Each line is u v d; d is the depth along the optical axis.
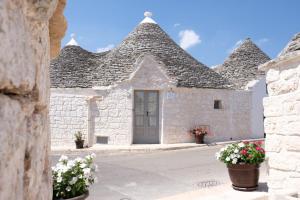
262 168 10.04
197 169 10.54
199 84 17.97
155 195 7.38
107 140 16.66
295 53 4.80
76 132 16.80
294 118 4.95
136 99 16.94
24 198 1.42
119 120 16.62
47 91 1.94
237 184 6.94
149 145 16.30
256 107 20.16
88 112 16.84
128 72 17.11
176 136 17.05
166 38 20.36
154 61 16.89
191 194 6.93
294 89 4.97
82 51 20.69
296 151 4.93
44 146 1.83
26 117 1.46
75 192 4.79
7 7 1.16
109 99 16.80
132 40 19.70
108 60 19.02
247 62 22.95
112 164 11.73
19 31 1.27
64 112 16.98
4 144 1.14
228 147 7.16
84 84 17.62
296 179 4.91
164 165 11.41
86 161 5.14
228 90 18.94
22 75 1.31
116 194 7.51
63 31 2.26
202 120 17.91
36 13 1.43
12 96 1.30
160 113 16.89
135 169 10.68
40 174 1.69
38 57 1.61
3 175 1.13
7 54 1.16
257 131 20.09
